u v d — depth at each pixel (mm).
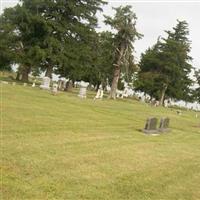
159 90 89938
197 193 12344
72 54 59250
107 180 11891
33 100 30219
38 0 59219
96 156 14820
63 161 13148
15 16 59156
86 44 63594
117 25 62719
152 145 20047
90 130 21297
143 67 95250
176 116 50188
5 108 22969
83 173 12156
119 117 32219
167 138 24625
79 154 14648
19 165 11727
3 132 16172
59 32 60094
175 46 89812
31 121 20188
